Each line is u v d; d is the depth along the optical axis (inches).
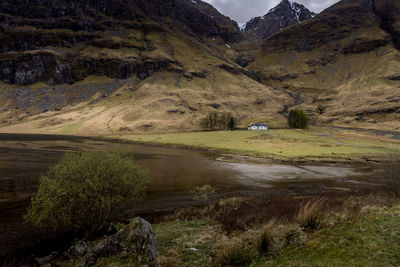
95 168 617.3
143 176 737.0
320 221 373.4
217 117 7854.3
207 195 1213.1
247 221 535.2
